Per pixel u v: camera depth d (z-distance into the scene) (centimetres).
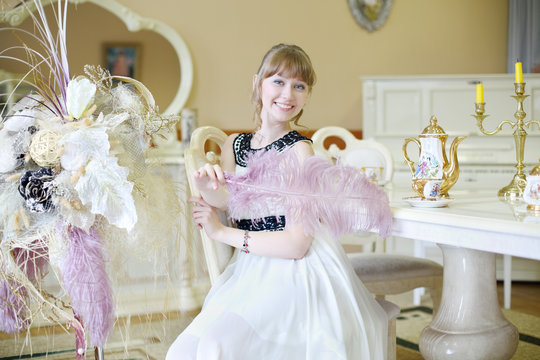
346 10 471
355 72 476
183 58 434
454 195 223
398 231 171
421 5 482
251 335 152
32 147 143
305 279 164
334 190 158
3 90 364
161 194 158
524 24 460
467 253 199
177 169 375
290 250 167
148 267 171
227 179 162
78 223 143
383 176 276
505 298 371
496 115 428
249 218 182
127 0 425
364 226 161
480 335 194
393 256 248
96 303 146
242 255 181
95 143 143
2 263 145
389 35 479
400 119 430
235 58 453
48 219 147
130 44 421
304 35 466
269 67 181
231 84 454
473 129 428
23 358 270
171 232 161
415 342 303
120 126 153
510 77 425
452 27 484
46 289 165
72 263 145
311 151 183
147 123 156
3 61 365
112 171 142
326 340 153
